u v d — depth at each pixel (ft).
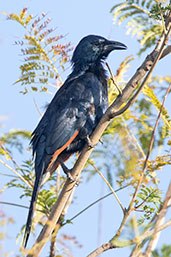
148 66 25.26
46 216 30.30
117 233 21.27
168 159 27.02
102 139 30.58
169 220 20.39
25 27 33.32
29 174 33.65
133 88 25.58
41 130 36.32
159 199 25.18
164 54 25.54
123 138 23.62
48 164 33.81
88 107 37.06
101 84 38.60
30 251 17.89
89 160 29.48
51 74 33.40
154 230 19.69
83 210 27.09
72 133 36.11
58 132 35.63
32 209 28.32
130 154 23.00
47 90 33.55
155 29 36.22
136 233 19.58
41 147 35.14
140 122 32.91
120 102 25.95
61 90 38.32
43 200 30.78
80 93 37.40
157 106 30.48
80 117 36.68
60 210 25.76
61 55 33.60
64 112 36.55
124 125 31.96
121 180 24.13
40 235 24.68
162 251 19.13
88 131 36.96
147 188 25.38
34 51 33.09
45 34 33.42
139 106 34.96
